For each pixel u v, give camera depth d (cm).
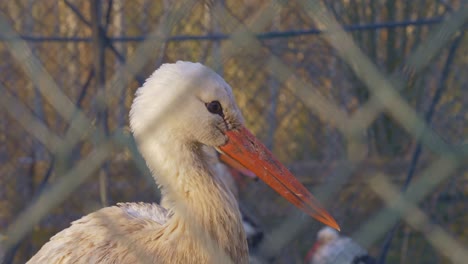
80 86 714
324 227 662
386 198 318
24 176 757
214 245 353
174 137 357
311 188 717
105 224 362
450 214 723
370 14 637
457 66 696
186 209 353
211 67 364
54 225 712
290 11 675
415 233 724
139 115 357
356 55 290
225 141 364
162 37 332
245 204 712
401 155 591
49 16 760
